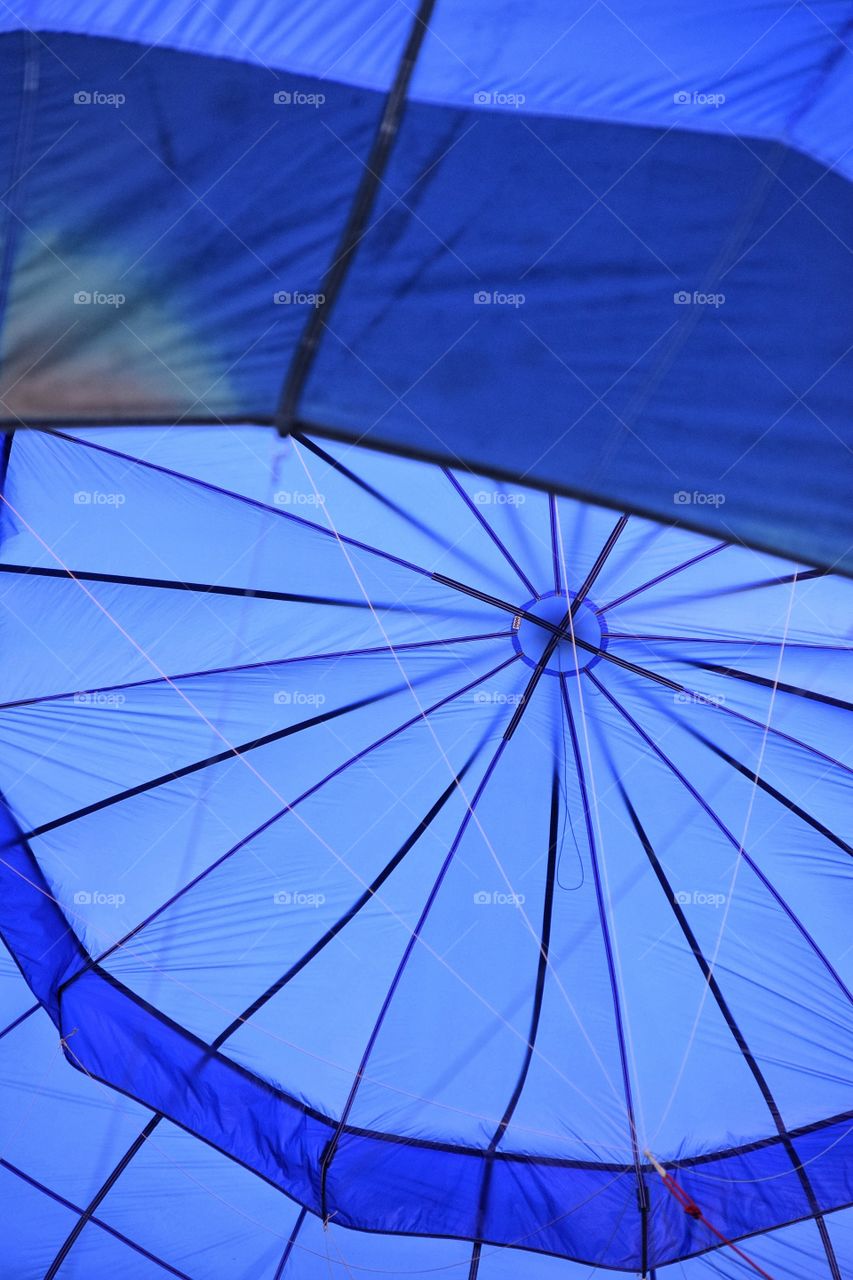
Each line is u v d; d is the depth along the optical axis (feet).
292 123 29.12
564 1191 42.63
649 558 42.14
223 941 43.83
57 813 41.73
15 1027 47.93
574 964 46.29
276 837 44.50
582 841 46.29
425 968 45.83
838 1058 45.01
